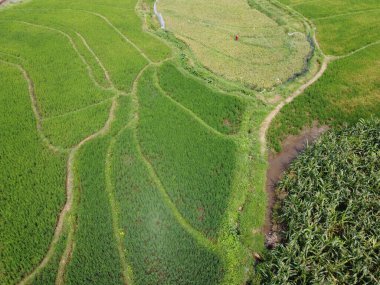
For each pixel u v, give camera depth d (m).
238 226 21.62
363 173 22.86
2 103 29.34
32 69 33.59
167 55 36.56
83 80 32.38
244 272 19.38
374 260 18.62
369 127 26.59
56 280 18.70
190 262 19.48
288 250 19.03
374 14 47.19
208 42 39.91
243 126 28.47
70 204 22.22
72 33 39.84
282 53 38.22
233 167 24.83
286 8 48.69
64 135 26.61
